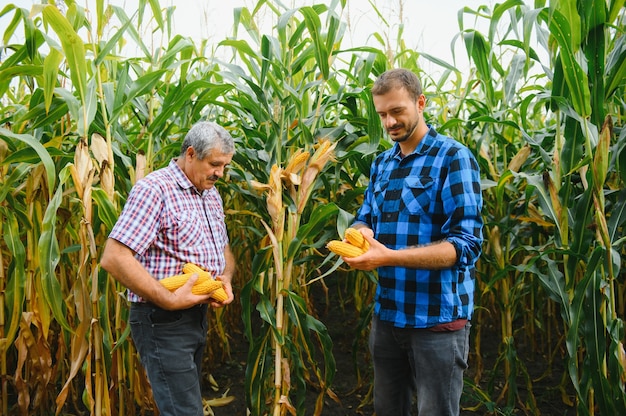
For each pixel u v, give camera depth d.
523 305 3.78
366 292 3.77
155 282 1.82
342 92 2.61
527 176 2.30
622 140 2.02
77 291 2.03
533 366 3.68
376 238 2.06
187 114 2.94
